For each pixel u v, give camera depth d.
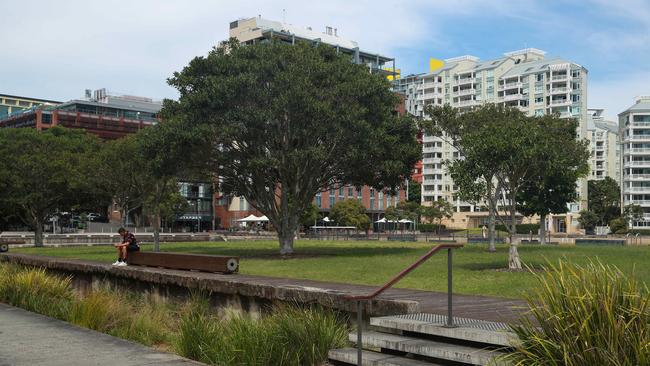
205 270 15.81
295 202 31.88
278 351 8.09
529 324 6.02
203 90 28.80
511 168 20.97
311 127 28.80
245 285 12.20
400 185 35.31
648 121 113.12
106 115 116.75
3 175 44.81
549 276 5.95
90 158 42.03
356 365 7.68
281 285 11.61
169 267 17.08
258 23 122.94
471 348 7.09
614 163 133.00
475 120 31.64
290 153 28.42
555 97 113.31
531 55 128.62
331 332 8.59
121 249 18.62
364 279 18.03
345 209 90.06
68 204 50.84
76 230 79.88
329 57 32.84
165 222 88.50
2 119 127.69
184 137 28.09
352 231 90.06
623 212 106.12
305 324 8.65
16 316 12.82
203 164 31.69
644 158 113.25
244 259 28.20
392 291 12.05
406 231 102.38
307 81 28.31
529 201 41.94
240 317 9.77
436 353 7.02
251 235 72.44
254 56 30.56
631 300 5.36
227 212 113.69
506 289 15.14
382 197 118.44
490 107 32.78
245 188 32.78
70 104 116.75
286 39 119.94
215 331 9.20
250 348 8.12
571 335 5.29
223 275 14.90
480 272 20.30
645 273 18.00
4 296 15.45
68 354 8.75
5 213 53.41
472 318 8.52
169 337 10.85
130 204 51.25
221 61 29.84
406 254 31.36
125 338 10.84
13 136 46.56
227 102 28.94
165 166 30.28
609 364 5.01
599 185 110.62
